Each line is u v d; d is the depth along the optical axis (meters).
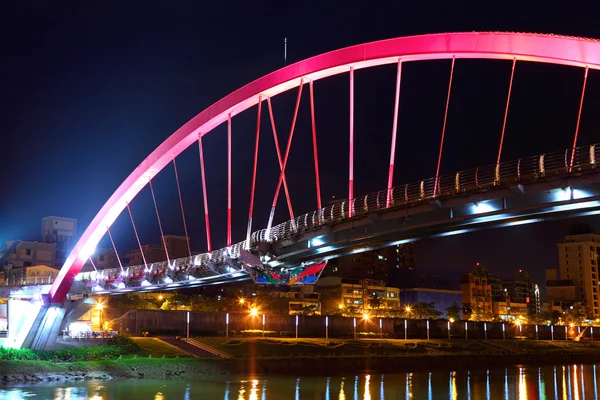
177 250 167.38
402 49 54.34
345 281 173.12
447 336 151.75
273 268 60.28
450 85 50.53
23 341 89.31
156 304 134.88
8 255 145.62
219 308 135.25
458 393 71.88
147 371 80.44
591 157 37.91
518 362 128.50
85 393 63.81
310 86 63.12
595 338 198.12
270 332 119.38
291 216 62.97
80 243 87.38
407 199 47.06
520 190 40.69
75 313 93.12
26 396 61.00
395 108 54.56
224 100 71.25
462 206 44.19
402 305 191.12
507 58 46.44
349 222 51.28
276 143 66.12
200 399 61.50
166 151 77.25
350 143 57.28
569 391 75.25
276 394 66.94
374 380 84.94
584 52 41.09
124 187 82.00
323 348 108.06
